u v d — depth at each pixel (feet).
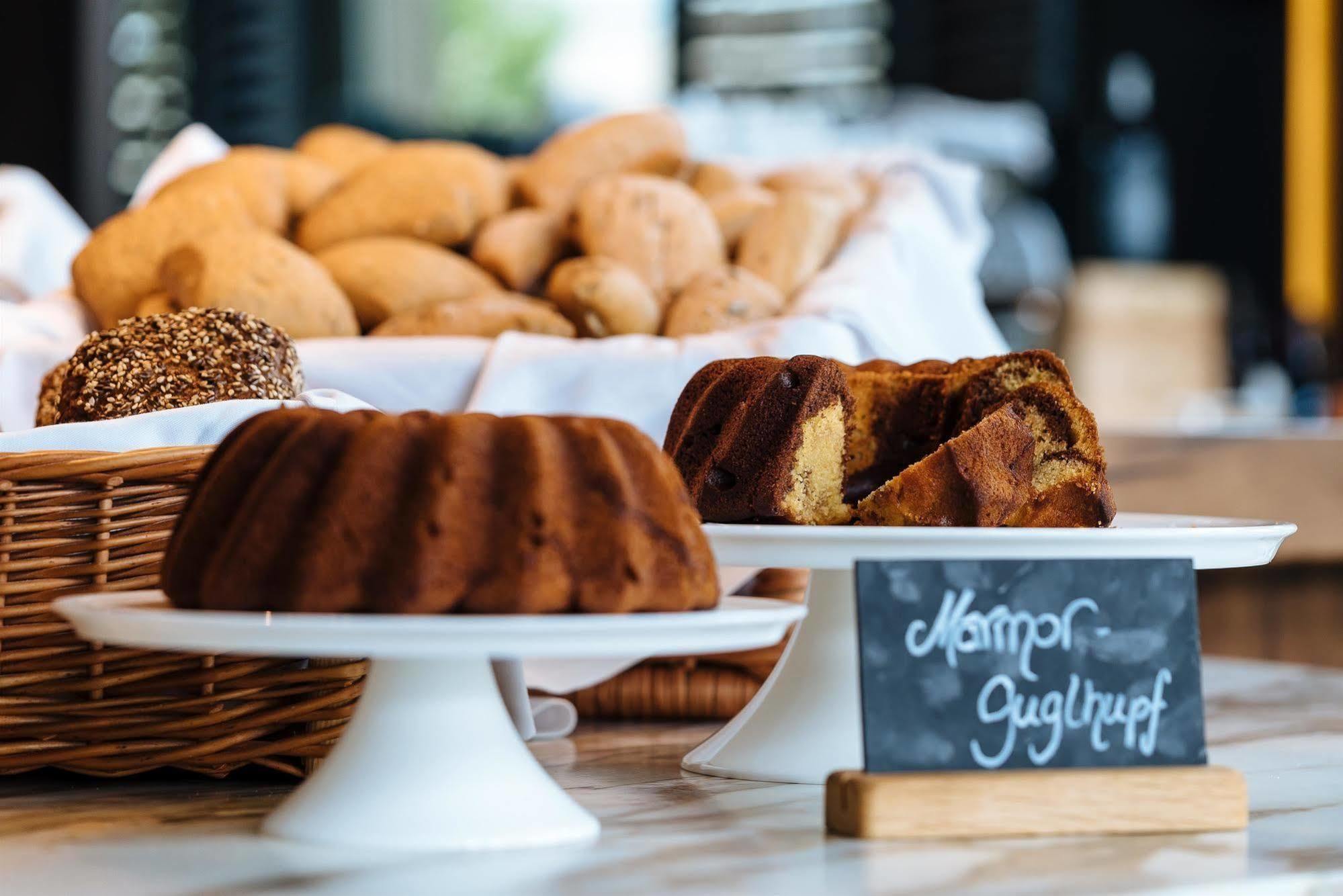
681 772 3.55
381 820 2.65
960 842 2.74
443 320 5.27
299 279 5.05
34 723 3.22
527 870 2.49
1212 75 14.76
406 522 2.45
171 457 3.22
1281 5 14.73
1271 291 15.37
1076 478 3.66
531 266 5.73
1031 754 2.81
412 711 2.75
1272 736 4.09
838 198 6.21
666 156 6.38
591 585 2.48
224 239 5.11
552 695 4.31
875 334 5.29
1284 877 2.47
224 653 3.26
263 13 12.48
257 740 3.32
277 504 2.50
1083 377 13.53
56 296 5.57
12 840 2.74
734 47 12.32
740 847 2.68
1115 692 2.88
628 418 4.81
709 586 2.63
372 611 2.45
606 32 13.16
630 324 5.34
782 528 2.99
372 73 12.89
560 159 6.18
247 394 3.89
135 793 3.26
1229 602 7.22
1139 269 14.10
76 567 3.19
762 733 3.49
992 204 12.20
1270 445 7.17
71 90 12.45
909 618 2.79
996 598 2.84
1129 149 14.46
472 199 5.81
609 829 2.84
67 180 12.58
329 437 2.54
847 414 3.78
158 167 6.73
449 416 2.60
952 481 3.49
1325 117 15.62
